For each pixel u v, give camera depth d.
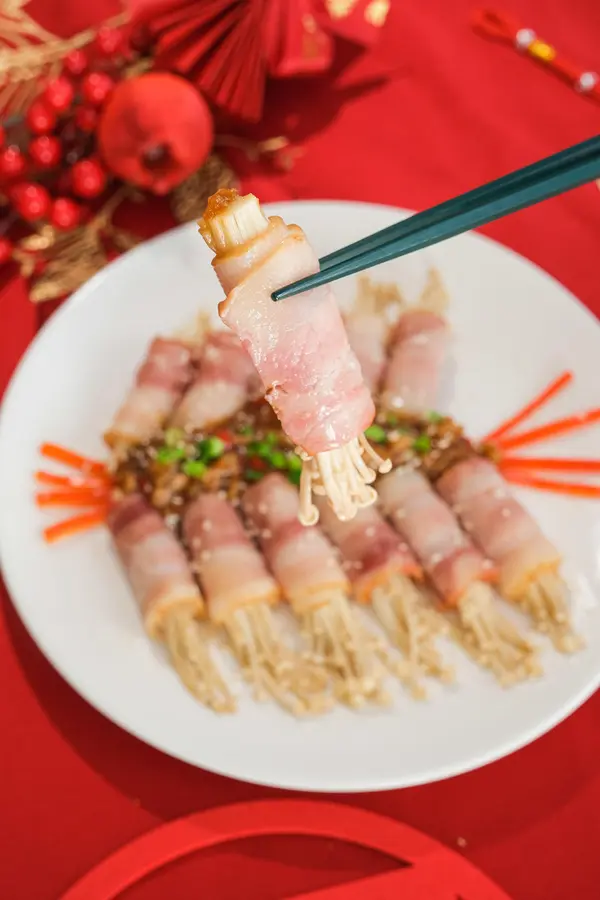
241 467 0.62
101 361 0.63
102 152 0.62
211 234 0.43
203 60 0.64
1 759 0.56
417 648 0.57
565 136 0.69
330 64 0.69
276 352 0.44
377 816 0.54
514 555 0.60
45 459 0.61
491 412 0.64
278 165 0.68
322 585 0.58
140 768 0.56
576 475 0.62
